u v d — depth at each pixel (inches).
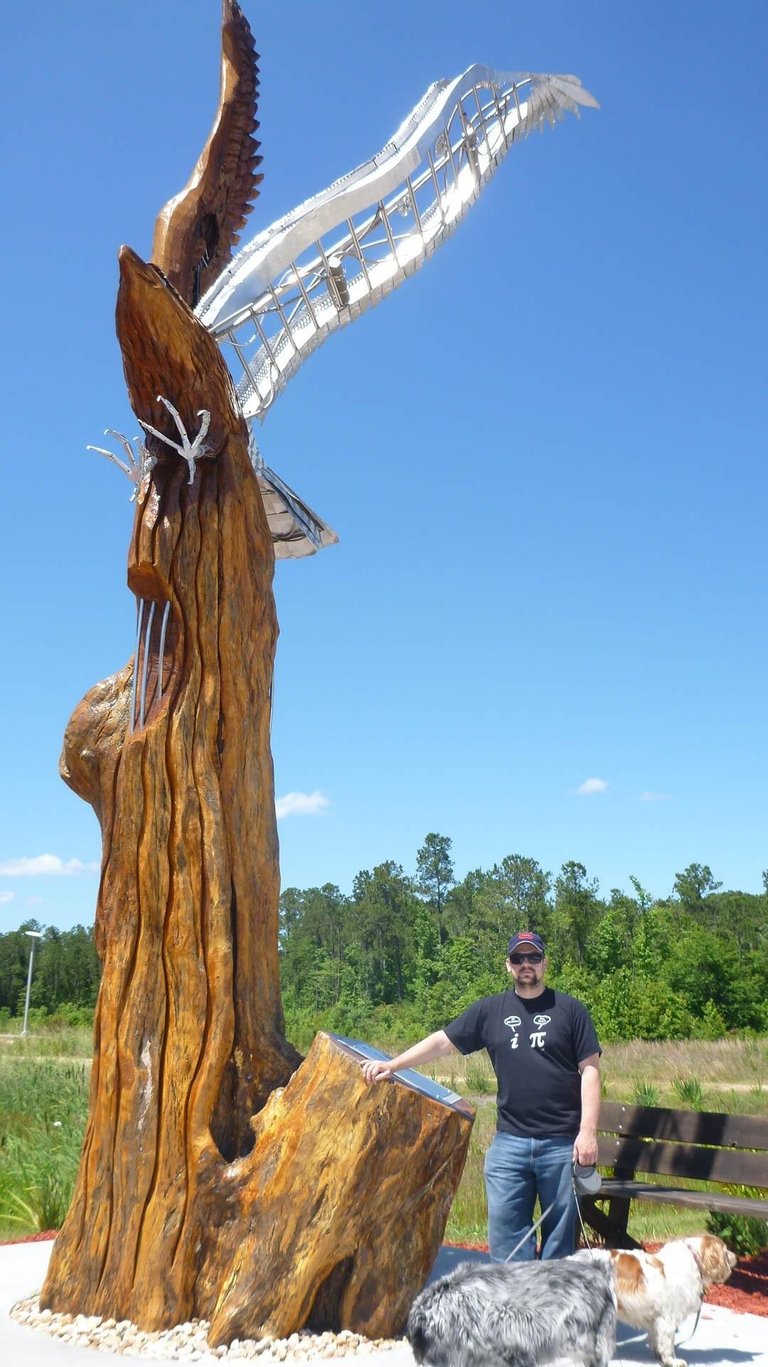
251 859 208.1
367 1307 180.1
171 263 231.8
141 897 200.7
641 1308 167.0
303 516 273.0
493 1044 176.7
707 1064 800.3
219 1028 193.6
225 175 241.8
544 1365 128.0
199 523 212.7
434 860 3344.0
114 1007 197.8
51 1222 304.3
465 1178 383.9
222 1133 193.0
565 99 343.9
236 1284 175.9
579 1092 173.8
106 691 222.2
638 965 1390.3
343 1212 175.9
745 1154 221.8
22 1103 502.9
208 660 209.9
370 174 266.5
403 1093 181.2
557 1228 167.3
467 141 305.3
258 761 214.4
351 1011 1934.1
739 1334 194.7
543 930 1859.0
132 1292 183.0
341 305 267.7
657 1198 224.5
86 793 221.0
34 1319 188.2
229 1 240.7
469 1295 132.3
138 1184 187.8
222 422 214.5
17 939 3041.3
